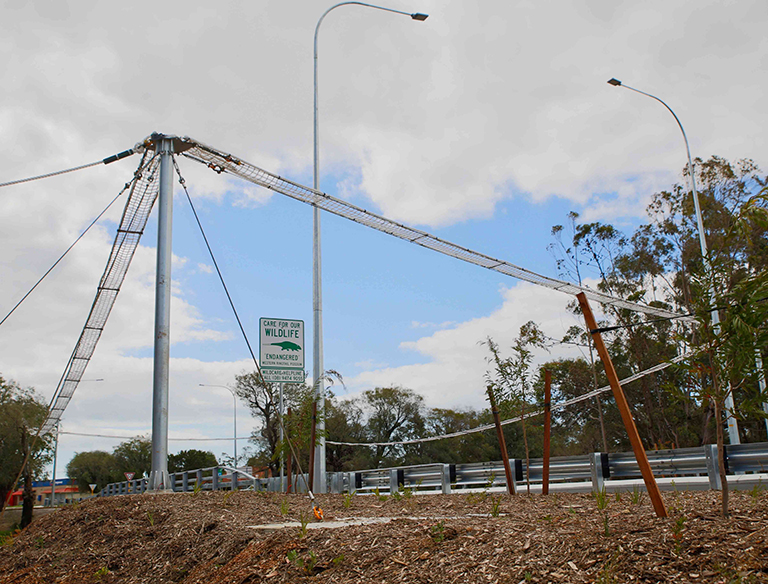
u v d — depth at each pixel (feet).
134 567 26.66
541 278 53.26
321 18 72.02
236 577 21.50
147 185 50.39
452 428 180.04
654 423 132.57
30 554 30.68
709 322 18.43
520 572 16.33
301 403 54.70
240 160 47.03
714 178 121.29
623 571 14.96
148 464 263.29
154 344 44.32
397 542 20.62
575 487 40.42
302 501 37.50
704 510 19.48
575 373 134.00
